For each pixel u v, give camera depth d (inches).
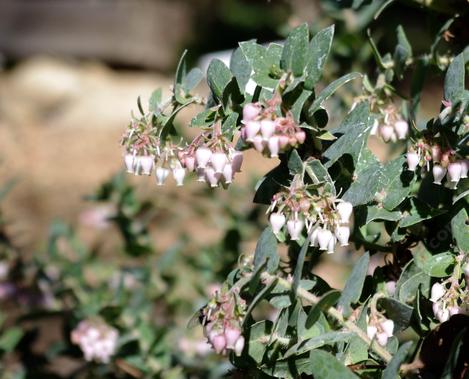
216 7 159.2
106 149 102.7
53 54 145.7
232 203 39.0
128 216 35.6
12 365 36.4
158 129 24.0
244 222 37.7
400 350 21.7
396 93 25.7
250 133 22.0
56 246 36.8
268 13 156.2
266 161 68.0
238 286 22.2
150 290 36.2
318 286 24.1
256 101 23.2
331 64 33.1
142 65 148.6
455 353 22.2
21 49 144.7
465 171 23.1
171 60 152.2
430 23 27.1
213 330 22.0
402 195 23.5
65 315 34.6
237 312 22.1
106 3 148.6
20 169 94.2
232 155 22.7
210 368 34.3
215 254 37.1
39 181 88.9
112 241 49.2
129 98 124.0
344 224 22.2
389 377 21.8
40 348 43.4
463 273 23.2
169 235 55.5
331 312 22.7
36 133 107.9
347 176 23.5
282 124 22.0
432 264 23.5
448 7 26.2
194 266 37.2
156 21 151.6
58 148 102.1
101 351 33.1
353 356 23.0
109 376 34.9
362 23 30.1
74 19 146.9
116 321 33.9
